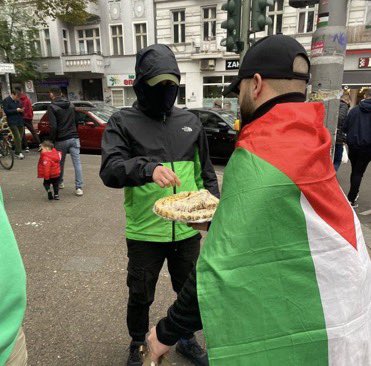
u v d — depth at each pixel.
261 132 1.04
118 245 4.18
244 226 0.96
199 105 20.95
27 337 2.58
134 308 2.17
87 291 3.18
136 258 2.08
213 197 1.84
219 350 0.97
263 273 0.96
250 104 1.12
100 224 4.88
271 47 1.07
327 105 4.56
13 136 9.91
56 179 5.98
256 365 0.96
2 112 10.41
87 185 7.05
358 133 5.29
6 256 1.04
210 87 20.58
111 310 2.90
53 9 17.45
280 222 0.96
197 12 19.73
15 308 1.06
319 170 1.00
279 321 0.97
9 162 8.47
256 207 0.95
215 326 0.97
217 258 0.98
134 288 2.12
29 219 5.06
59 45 22.89
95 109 11.75
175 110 2.16
